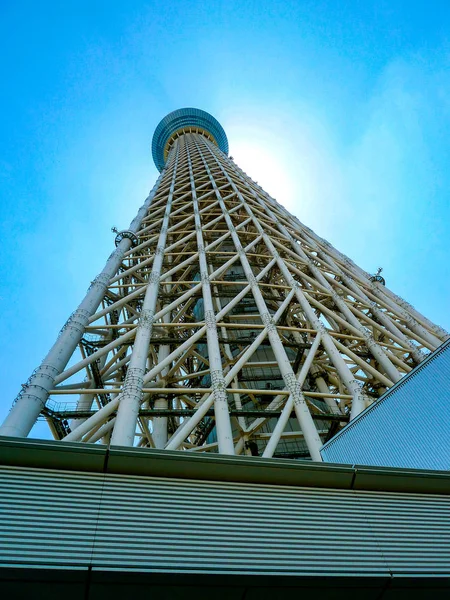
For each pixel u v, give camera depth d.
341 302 28.67
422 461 10.49
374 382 25.53
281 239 38.50
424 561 7.17
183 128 106.50
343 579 6.61
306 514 7.58
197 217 38.75
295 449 20.42
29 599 5.90
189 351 27.94
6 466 7.19
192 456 7.69
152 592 6.20
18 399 15.26
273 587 6.49
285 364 18.53
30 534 6.18
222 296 31.31
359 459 12.16
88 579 5.95
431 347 27.92
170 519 6.89
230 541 6.75
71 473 7.31
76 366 17.92
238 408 23.03
